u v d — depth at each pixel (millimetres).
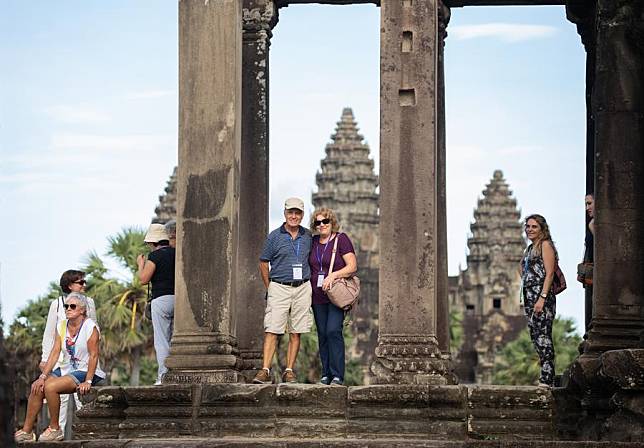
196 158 17375
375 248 133875
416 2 18500
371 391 16062
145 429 16234
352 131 137375
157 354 18672
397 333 17984
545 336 18469
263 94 20703
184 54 17547
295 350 17594
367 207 134625
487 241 130125
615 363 15148
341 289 17344
